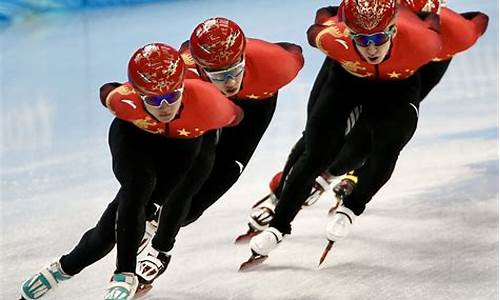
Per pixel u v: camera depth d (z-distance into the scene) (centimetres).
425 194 1362
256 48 1055
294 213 1066
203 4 3422
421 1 1106
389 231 1220
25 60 2516
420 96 1166
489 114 1769
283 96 1973
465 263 1080
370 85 1032
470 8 2695
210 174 1083
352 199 1062
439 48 1035
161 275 1102
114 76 2231
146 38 2712
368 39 970
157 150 934
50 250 1168
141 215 903
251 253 1154
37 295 966
